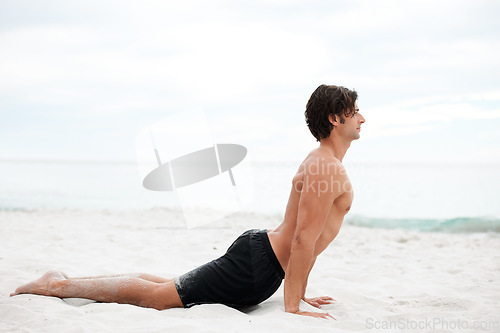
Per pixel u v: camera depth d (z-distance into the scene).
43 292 2.90
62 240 5.81
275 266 2.72
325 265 4.75
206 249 5.31
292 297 2.67
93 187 18.62
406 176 28.02
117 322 2.46
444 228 8.91
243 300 2.75
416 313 2.81
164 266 4.35
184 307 2.77
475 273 4.37
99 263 4.39
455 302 3.14
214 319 2.50
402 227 9.11
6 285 3.36
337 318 2.72
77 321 2.45
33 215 8.64
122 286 2.84
